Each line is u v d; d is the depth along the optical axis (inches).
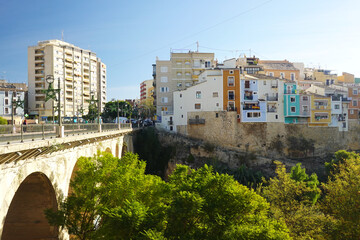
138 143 2506.2
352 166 1144.8
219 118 2568.9
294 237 942.4
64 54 3772.1
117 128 1704.0
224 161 2449.6
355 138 2810.0
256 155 2539.4
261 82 2674.7
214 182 735.7
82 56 4106.8
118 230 605.9
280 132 2628.0
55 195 779.4
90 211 776.3
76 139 880.3
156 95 3284.9
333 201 1084.5
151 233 569.0
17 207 766.5
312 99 2669.8
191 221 685.9
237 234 593.9
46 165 729.6
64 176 847.7
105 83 4864.7
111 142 1489.9
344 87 3240.7
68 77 3838.6
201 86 2664.9
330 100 2704.2
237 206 693.3
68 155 882.1
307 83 3577.8
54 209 780.0
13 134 574.2
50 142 696.4
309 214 1037.8
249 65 3390.7
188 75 3299.7
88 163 811.4
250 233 597.3
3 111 3117.6
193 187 731.4
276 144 2603.3
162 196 782.5
